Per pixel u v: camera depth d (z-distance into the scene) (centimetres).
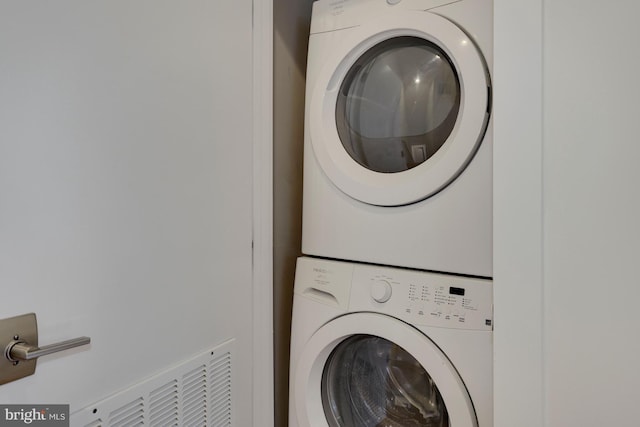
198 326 96
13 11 59
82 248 69
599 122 57
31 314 62
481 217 89
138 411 80
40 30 63
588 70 57
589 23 57
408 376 103
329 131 114
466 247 91
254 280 117
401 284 98
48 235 64
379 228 104
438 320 91
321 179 116
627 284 55
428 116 101
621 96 55
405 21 100
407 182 98
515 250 63
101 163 72
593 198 57
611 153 56
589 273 57
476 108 88
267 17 121
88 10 70
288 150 136
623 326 55
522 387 63
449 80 98
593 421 57
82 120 69
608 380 56
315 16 120
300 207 143
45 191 64
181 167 91
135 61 79
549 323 60
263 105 120
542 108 61
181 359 91
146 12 81
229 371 107
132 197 79
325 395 116
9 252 59
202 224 97
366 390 111
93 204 71
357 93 114
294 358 117
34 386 63
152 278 83
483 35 90
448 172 92
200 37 96
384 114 109
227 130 106
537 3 62
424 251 97
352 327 103
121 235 76
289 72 136
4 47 59
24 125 61
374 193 102
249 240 115
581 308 58
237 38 109
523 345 63
